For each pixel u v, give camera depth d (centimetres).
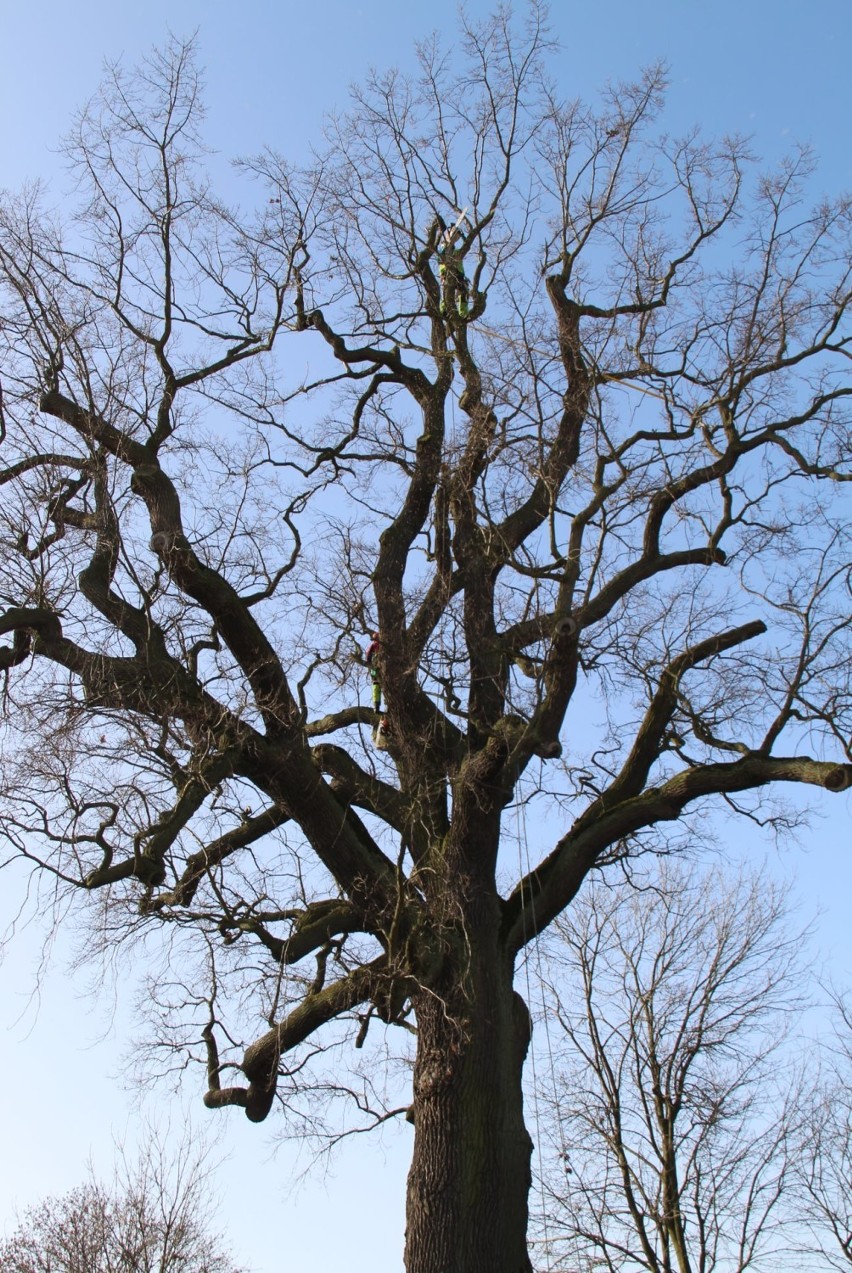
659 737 1284
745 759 1229
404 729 1262
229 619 1174
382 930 1208
